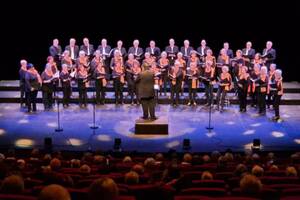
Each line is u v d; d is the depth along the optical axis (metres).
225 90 17.73
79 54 18.38
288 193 6.62
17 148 13.88
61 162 10.36
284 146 14.20
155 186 7.12
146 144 14.44
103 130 15.66
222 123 16.47
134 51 19.83
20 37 22.05
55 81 18.14
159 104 18.86
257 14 21.81
